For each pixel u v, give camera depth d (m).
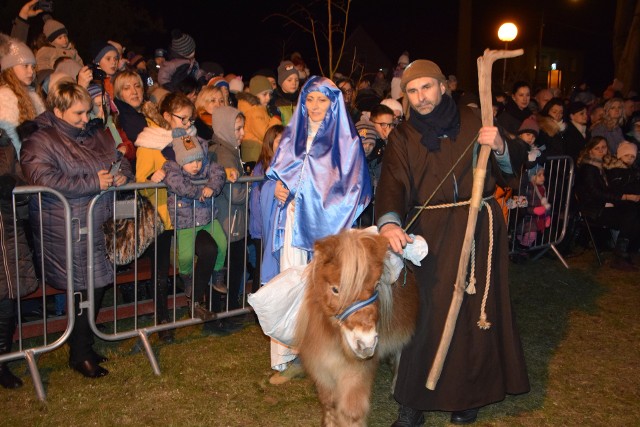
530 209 6.63
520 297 5.85
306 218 3.71
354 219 3.71
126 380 4.11
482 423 3.74
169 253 4.60
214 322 4.96
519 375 3.53
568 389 4.15
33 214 3.93
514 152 3.39
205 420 3.68
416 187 3.36
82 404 3.81
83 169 3.84
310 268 3.15
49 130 3.82
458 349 3.37
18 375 4.16
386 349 3.15
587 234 7.47
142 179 4.46
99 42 5.85
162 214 4.47
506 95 9.45
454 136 3.32
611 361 4.57
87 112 3.89
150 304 4.80
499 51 3.03
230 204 4.56
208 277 4.49
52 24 6.27
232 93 7.25
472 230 3.13
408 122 3.42
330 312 2.82
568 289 6.10
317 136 3.74
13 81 4.18
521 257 6.83
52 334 4.79
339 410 3.14
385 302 2.94
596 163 6.88
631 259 6.84
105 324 5.01
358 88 9.84
